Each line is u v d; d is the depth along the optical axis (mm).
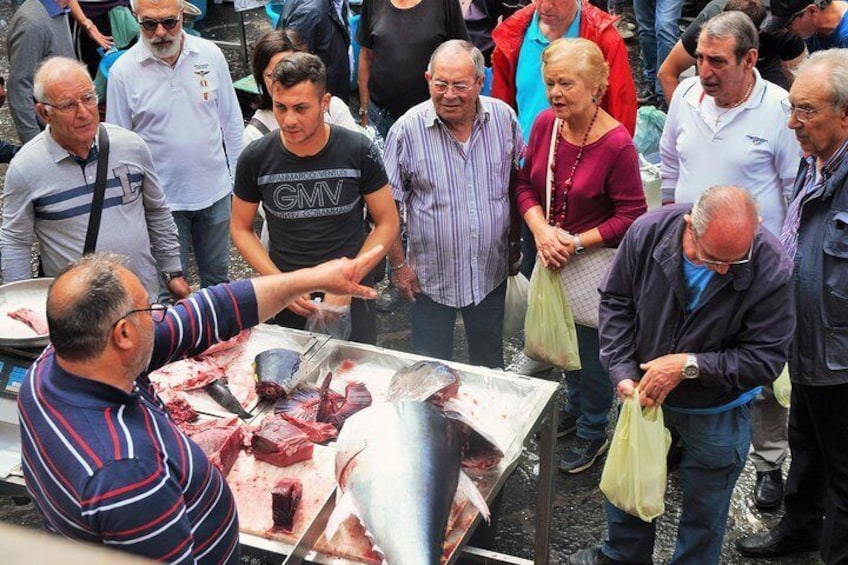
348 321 3543
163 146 4379
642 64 7781
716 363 2924
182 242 4578
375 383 3076
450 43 3723
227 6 9430
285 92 3303
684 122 3842
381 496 2303
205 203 4523
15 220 3537
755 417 3846
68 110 3324
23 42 4988
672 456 4070
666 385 2971
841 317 3131
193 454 2084
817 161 3197
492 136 3871
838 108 3012
